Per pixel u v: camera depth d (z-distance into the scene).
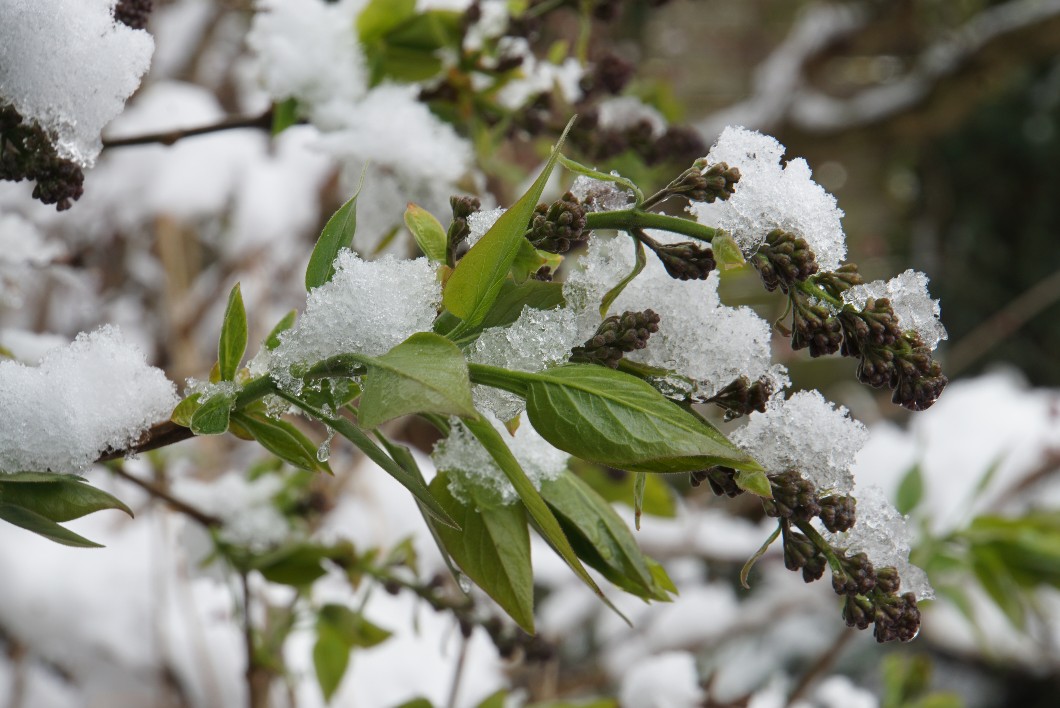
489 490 0.64
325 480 0.92
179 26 1.63
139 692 1.06
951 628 1.44
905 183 3.62
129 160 1.32
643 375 0.62
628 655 1.30
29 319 1.22
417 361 0.59
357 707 1.12
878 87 2.76
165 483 0.87
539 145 0.89
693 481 0.62
